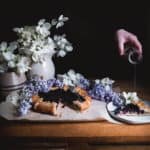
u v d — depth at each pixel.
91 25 3.34
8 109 1.76
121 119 1.67
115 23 3.32
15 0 3.43
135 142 1.61
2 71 1.88
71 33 3.34
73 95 1.79
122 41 1.89
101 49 3.11
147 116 1.69
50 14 3.43
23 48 1.91
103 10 3.34
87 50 3.13
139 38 3.20
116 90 1.94
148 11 3.18
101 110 1.74
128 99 1.79
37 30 1.91
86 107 1.74
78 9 3.37
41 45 1.92
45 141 1.62
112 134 1.61
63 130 1.65
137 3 3.24
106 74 2.65
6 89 1.90
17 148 1.63
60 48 1.98
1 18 3.48
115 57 2.95
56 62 2.93
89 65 2.86
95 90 1.83
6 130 1.66
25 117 1.69
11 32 3.46
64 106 1.76
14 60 1.88
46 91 1.83
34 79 1.92
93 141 1.61
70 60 2.96
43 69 1.96
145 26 3.24
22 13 3.46
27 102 1.75
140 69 2.68
